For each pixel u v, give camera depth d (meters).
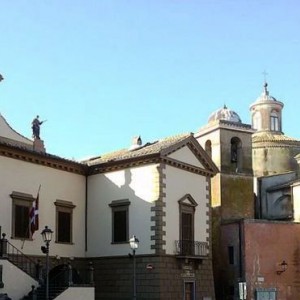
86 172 40.09
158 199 36.53
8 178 34.38
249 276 43.56
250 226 44.62
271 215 53.78
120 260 37.38
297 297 44.34
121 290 36.84
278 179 54.72
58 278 33.06
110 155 44.44
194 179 40.44
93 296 32.22
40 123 41.94
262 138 60.62
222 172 50.28
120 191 38.38
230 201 50.03
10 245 33.59
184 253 37.66
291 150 60.19
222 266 46.62
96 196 39.50
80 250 38.78
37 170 36.44
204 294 39.19
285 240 44.94
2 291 29.88
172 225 37.41
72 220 38.50
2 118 39.16
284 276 44.34
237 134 52.12
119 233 37.81
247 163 52.00
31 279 31.69
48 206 36.81
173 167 38.31
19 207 34.88
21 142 39.44
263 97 64.50
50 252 36.34
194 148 40.53
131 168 38.22
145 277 36.03
